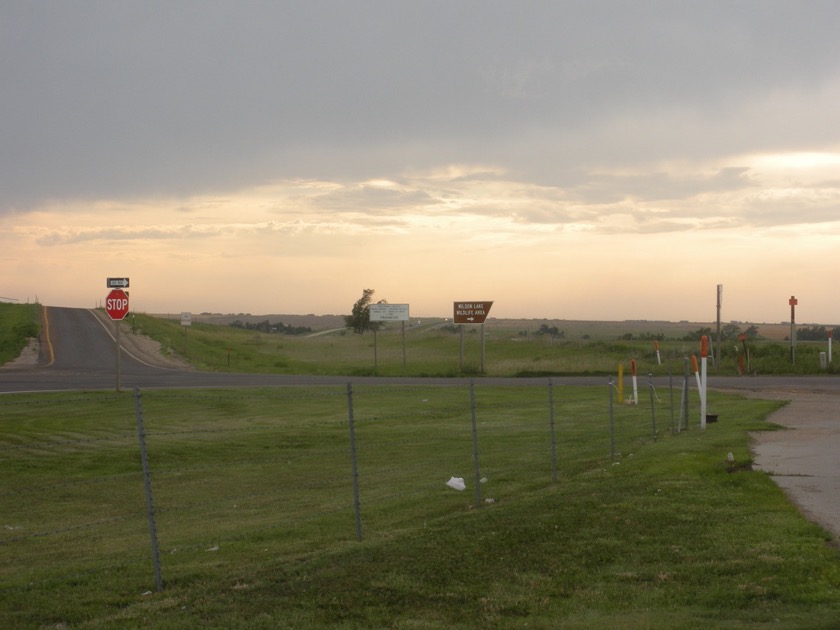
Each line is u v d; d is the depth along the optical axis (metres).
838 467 13.79
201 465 18.17
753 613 7.04
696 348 53.19
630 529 10.02
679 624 6.85
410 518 12.01
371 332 101.19
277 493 14.97
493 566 8.80
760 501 11.33
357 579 8.53
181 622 7.44
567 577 8.36
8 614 7.86
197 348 64.12
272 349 74.12
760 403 27.12
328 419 25.61
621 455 17.06
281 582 8.59
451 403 29.69
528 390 34.41
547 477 15.14
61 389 32.62
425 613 7.52
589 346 60.53
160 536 11.68
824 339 93.19
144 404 28.70
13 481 16.59
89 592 8.62
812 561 8.37
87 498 15.00
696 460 14.60
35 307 86.31
